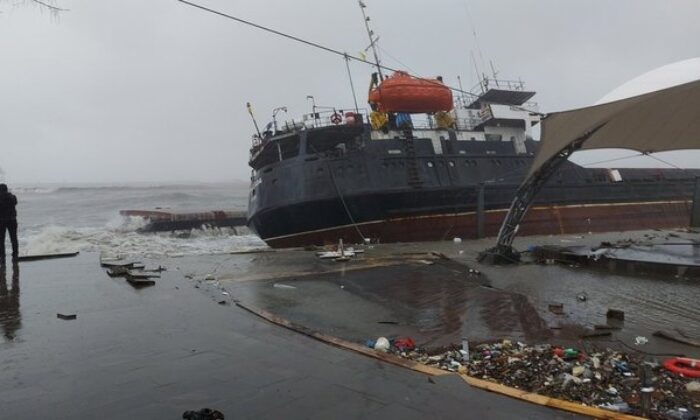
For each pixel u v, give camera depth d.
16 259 13.10
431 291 10.88
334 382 4.89
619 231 33.78
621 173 37.91
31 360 5.41
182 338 6.35
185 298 9.01
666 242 21.66
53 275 11.18
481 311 9.02
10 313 7.62
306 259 15.84
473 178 27.41
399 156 25.36
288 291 10.40
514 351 6.51
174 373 5.04
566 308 9.42
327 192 23.70
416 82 26.17
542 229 30.47
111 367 5.20
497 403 4.52
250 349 5.95
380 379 5.04
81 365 5.25
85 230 40.12
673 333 7.57
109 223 49.34
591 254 15.94
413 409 4.26
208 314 7.78
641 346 6.90
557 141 14.52
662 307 9.55
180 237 43.16
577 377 5.45
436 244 24.05
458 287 11.38
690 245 19.25
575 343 7.01
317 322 7.92
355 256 17.12
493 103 33.97
